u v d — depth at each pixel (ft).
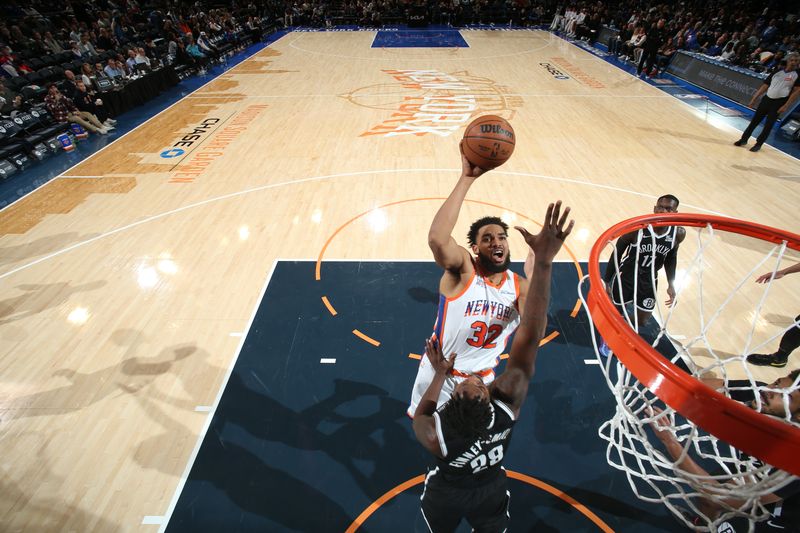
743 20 53.78
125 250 20.93
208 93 44.29
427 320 16.74
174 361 15.24
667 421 9.38
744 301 17.53
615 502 11.11
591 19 67.15
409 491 11.37
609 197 24.81
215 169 28.55
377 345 15.71
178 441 12.69
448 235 7.66
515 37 71.10
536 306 6.69
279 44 67.41
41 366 15.10
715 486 7.47
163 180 27.25
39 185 26.94
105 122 35.70
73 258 20.40
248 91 44.62
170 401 13.85
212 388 14.26
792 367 14.73
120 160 30.09
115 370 14.93
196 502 11.19
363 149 31.12
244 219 23.17
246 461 12.12
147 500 11.27
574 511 10.94
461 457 7.23
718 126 34.86
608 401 13.71
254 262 20.02
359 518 10.80
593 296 7.25
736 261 19.70
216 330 16.49
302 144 32.07
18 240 21.68
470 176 8.04
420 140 32.48
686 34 51.21
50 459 12.25
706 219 10.07
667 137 32.73
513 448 12.40
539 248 6.34
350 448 12.41
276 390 14.15
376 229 22.21
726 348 15.49
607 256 20.03
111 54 46.62
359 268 19.54
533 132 33.71
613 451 12.30
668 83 46.26
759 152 30.30
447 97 41.83
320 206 24.25
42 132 31.32
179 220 23.15
